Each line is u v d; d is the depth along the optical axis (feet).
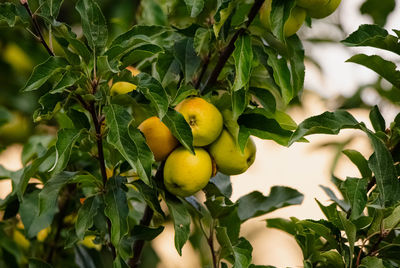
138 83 4.64
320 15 4.91
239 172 4.94
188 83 5.06
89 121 4.99
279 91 5.09
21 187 4.95
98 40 4.71
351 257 4.59
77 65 4.66
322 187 5.10
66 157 4.60
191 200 5.16
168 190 4.90
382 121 4.86
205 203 5.02
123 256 4.87
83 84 4.63
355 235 4.58
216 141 4.87
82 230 4.81
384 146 4.65
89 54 4.69
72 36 4.70
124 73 4.66
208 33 4.94
